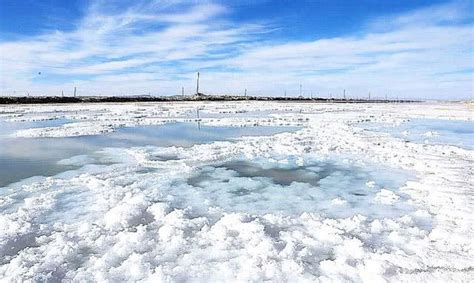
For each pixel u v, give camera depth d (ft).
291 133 62.75
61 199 27.07
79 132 62.64
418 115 109.91
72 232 21.34
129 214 23.80
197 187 30.81
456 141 56.29
